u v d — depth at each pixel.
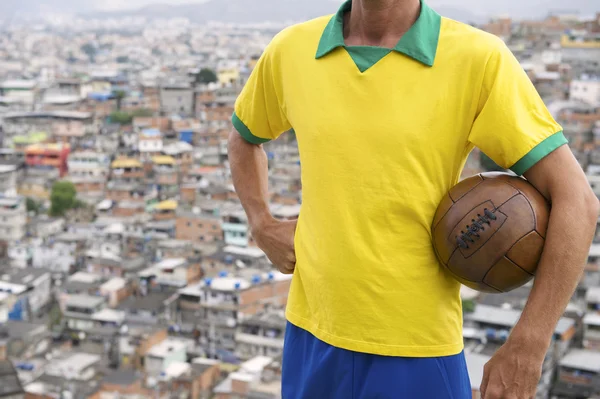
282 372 3.16
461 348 2.92
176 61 167.00
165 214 58.97
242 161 3.44
